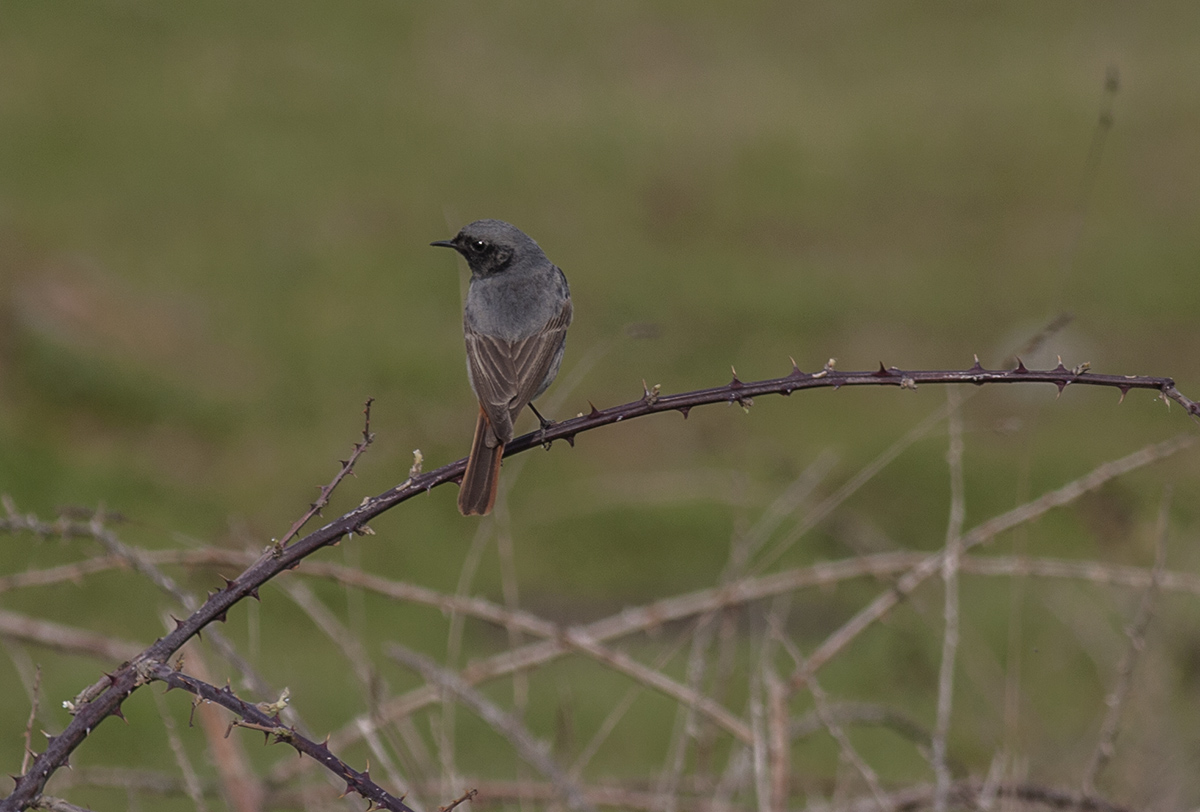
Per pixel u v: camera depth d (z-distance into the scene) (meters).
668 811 5.99
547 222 26.19
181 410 18.41
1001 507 16.73
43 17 31.64
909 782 7.08
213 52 31.80
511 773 9.34
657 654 12.76
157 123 27.64
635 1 37.66
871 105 32.41
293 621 13.49
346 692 11.13
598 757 10.20
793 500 7.20
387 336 21.14
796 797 7.85
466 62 32.97
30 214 23.14
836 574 6.67
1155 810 6.69
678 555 15.28
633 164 29.00
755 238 26.34
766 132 30.34
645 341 22.38
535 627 6.29
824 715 5.71
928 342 22.94
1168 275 24.78
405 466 17.61
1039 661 10.95
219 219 24.44
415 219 25.52
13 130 26.42
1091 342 22.77
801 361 22.17
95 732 10.55
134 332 20.19
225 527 15.45
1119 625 10.22
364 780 3.71
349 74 31.81
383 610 13.99
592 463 18.11
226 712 6.32
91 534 5.48
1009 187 28.33
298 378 19.81
